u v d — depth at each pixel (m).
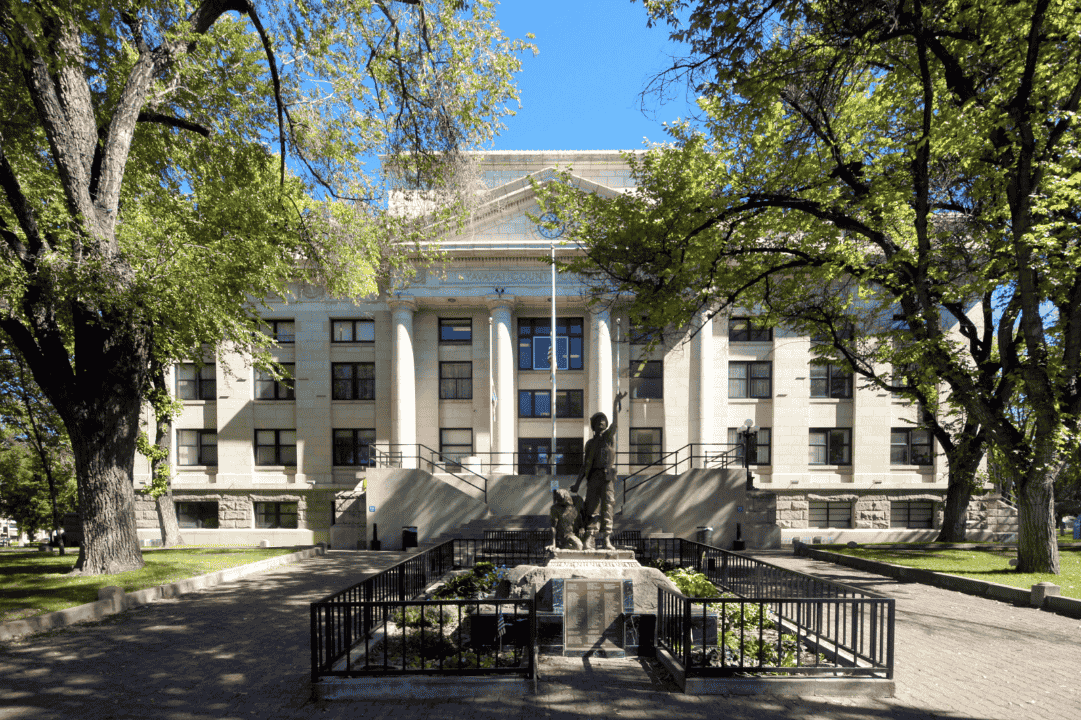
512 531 20.41
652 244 14.98
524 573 9.75
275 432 29.41
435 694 6.61
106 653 8.35
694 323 26.77
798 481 28.12
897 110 15.34
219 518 28.72
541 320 29.31
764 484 28.22
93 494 13.81
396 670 6.84
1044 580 12.55
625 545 17.08
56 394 13.48
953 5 11.68
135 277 12.58
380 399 28.89
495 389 28.22
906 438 28.83
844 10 11.14
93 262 11.42
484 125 16.80
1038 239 11.17
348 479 28.88
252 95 16.77
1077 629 9.62
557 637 8.77
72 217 12.44
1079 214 12.40
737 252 16.19
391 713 6.17
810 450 28.84
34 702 6.52
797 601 6.99
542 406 28.97
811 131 14.23
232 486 28.77
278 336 29.78
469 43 15.46
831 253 15.60
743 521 23.28
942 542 21.52
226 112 16.44
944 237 15.31
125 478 14.25
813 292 19.66
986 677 7.24
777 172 15.17
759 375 28.98
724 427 28.33
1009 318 15.28
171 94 14.87
